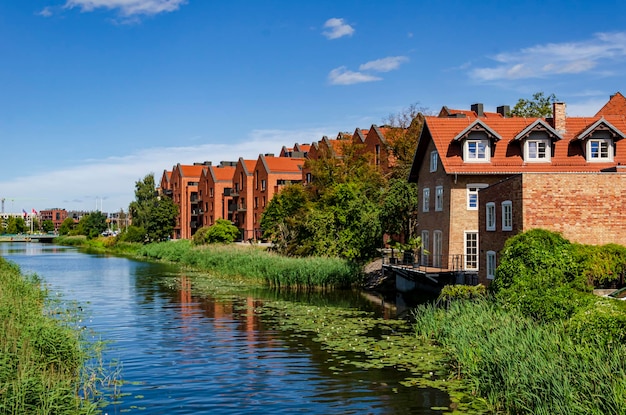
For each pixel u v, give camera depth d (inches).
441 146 1608.0
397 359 808.3
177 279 1963.6
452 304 997.2
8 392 541.0
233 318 1164.5
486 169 1552.7
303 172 3043.8
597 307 754.8
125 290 1649.9
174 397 648.4
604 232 1111.0
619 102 2085.4
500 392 607.5
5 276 1446.9
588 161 1563.7
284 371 752.3
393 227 1967.3
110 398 642.8
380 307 1320.1
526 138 1571.1
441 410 602.9
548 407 532.7
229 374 741.3
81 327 1039.6
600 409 499.2
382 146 2500.0
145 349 882.1
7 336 725.3
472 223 1556.3
